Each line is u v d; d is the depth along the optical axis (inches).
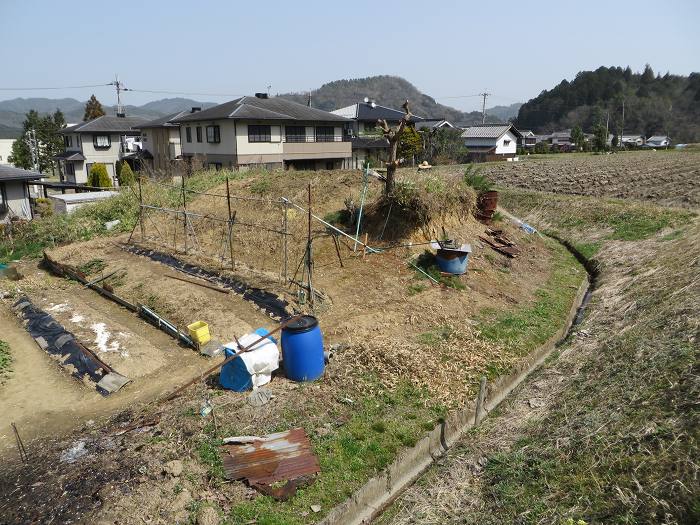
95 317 343.6
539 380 263.7
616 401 206.7
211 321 318.3
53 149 1843.0
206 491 173.0
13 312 366.3
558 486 171.6
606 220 596.4
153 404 235.1
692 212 548.7
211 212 556.7
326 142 1051.9
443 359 274.4
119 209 627.5
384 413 223.8
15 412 237.5
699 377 192.9
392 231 428.5
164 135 1248.8
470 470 197.6
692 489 144.6
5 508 167.8
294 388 237.3
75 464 190.7
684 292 297.1
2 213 708.0
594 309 352.2
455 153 1317.7
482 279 396.5
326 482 181.2
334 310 328.2
